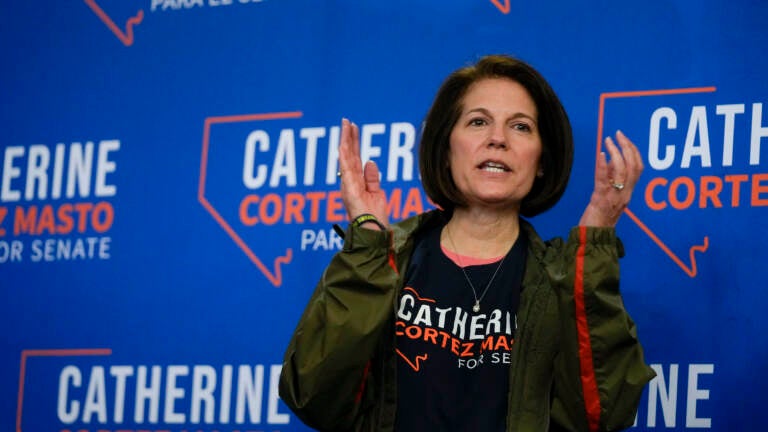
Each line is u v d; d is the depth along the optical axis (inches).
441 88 128.6
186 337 171.5
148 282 174.6
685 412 149.3
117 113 180.9
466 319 119.0
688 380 149.8
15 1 189.6
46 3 187.9
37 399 176.7
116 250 177.0
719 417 148.1
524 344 117.3
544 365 117.0
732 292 150.1
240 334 169.0
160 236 175.3
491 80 128.0
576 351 112.8
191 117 177.2
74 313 177.2
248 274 170.2
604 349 112.5
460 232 124.7
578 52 161.0
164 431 170.2
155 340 172.7
